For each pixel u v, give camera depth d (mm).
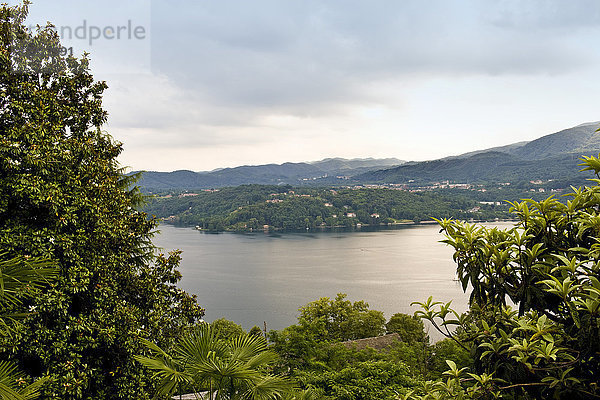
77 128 13484
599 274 2924
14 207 10781
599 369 2855
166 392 5973
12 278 3957
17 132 10609
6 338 8977
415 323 39438
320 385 15367
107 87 14219
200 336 6324
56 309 10242
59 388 9914
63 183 11211
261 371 6539
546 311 3314
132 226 14094
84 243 11078
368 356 22797
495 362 3158
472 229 3602
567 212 3303
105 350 11516
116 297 11742
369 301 71625
